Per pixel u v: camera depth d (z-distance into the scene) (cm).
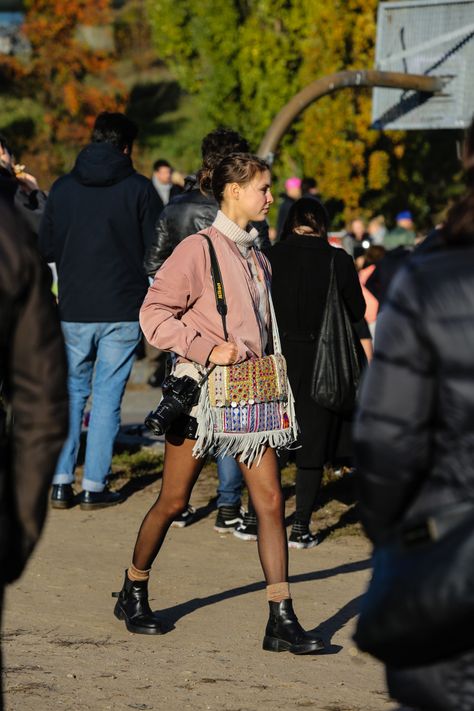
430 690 440
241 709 743
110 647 867
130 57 6500
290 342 1155
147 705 746
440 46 2569
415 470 441
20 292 462
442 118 2581
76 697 756
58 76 5156
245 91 4094
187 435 844
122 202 1286
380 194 4272
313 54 3944
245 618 948
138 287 1309
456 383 431
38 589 1016
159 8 4316
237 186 847
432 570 422
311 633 855
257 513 855
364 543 1202
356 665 837
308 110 3978
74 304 1301
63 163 5106
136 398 2155
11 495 468
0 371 482
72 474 1338
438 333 432
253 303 852
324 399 1132
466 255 441
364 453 445
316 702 760
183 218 1171
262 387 839
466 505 432
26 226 475
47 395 468
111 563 1111
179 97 6184
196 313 849
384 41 2625
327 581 1062
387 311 451
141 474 1480
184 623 933
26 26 5094
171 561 1123
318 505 1347
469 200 452
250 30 4022
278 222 2488
